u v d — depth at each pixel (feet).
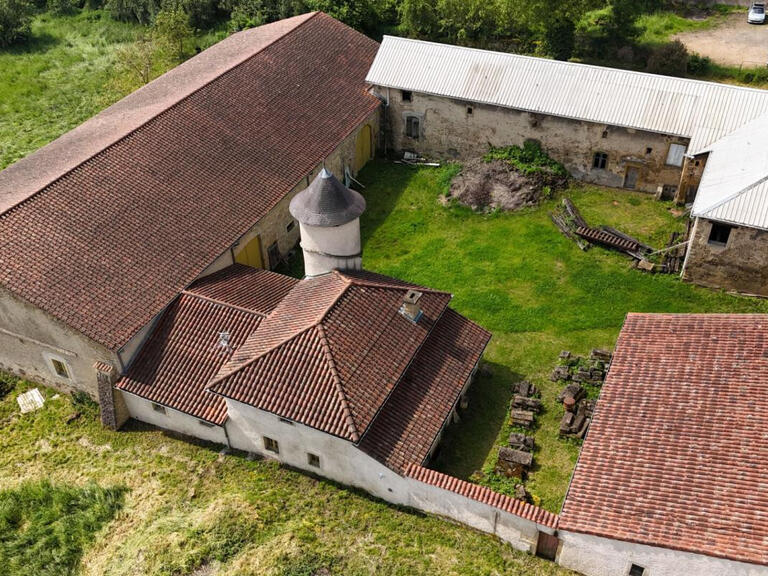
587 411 100.73
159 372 99.30
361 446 86.69
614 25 189.06
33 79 198.08
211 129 129.90
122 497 94.79
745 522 71.20
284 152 133.08
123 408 103.76
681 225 134.10
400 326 96.99
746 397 81.20
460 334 103.35
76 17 234.79
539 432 100.37
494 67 147.95
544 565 82.74
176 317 103.09
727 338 88.02
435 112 151.43
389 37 157.79
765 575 68.80
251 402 88.38
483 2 187.11
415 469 86.02
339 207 95.96
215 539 85.92
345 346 91.25
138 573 83.20
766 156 117.29
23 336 104.37
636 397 85.92
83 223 106.83
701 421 80.79
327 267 102.27
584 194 144.05
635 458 79.77
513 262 129.90
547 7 171.94
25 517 93.45
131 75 193.36
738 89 134.62
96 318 98.12
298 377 88.84
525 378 108.78
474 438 100.01
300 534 86.94
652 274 124.88
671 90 137.18
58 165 119.96
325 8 197.36
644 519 74.64
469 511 84.74
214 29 218.79
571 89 141.49
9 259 99.30
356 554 85.15
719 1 219.41
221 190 121.08
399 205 146.30
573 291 123.24
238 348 98.37
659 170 138.92
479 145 152.15
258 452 98.17
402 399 92.94
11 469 100.17
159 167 119.34
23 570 86.28
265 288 110.42
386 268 130.82
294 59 153.28
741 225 111.45
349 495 92.53
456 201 144.66
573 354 111.86
